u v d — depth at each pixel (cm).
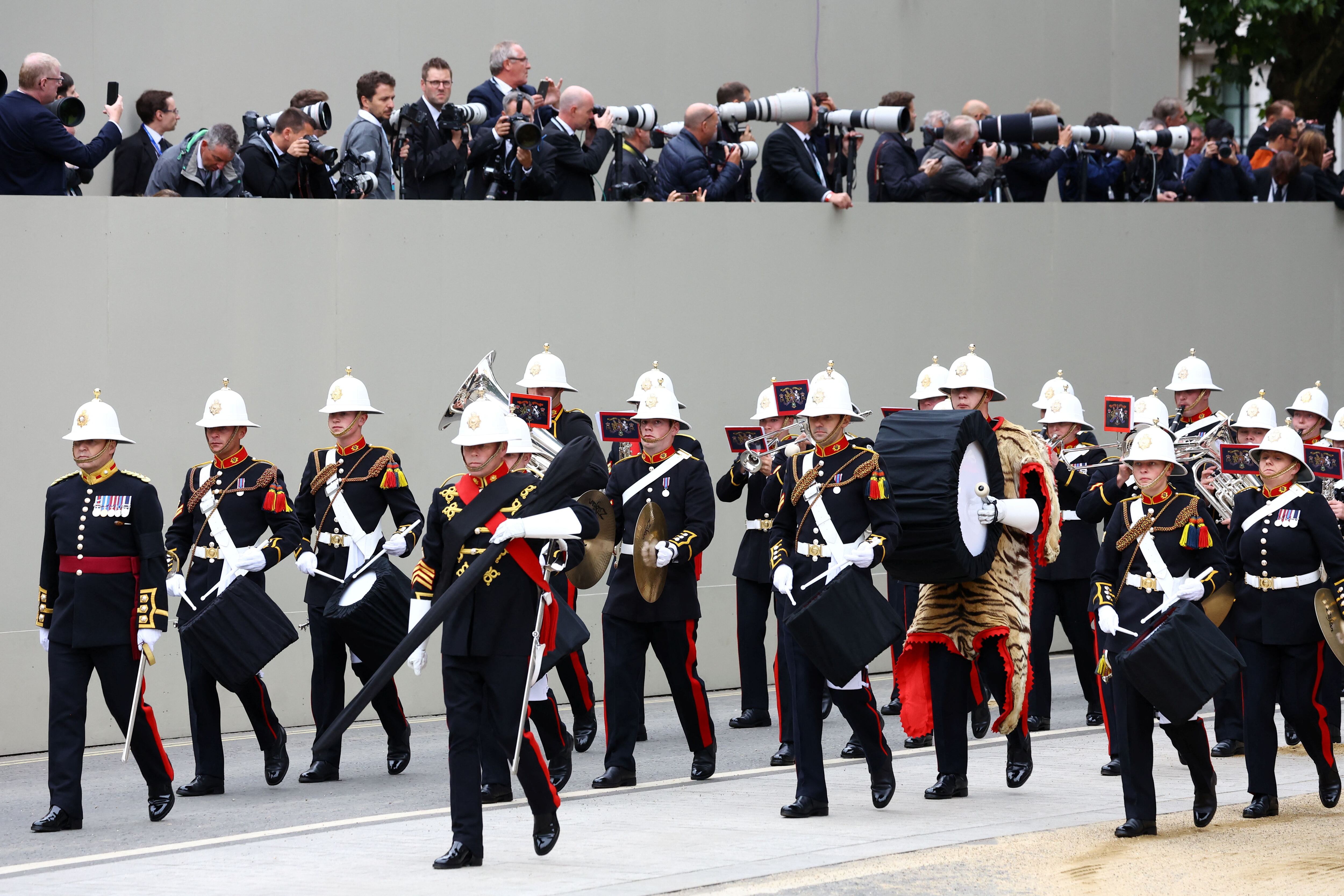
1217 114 9675
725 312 5362
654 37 6438
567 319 5081
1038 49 7175
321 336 4709
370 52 5978
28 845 3152
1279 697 3409
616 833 3114
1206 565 3303
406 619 3803
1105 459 4497
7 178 4434
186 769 4031
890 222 5675
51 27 5462
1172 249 6275
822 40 6731
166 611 3338
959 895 2566
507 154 5094
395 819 3356
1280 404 6531
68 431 4384
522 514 2827
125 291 4453
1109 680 3409
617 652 3716
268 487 3700
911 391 5722
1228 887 2630
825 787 3294
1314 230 6600
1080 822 3203
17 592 4316
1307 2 8425
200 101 5703
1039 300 5988
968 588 3528
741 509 5381
